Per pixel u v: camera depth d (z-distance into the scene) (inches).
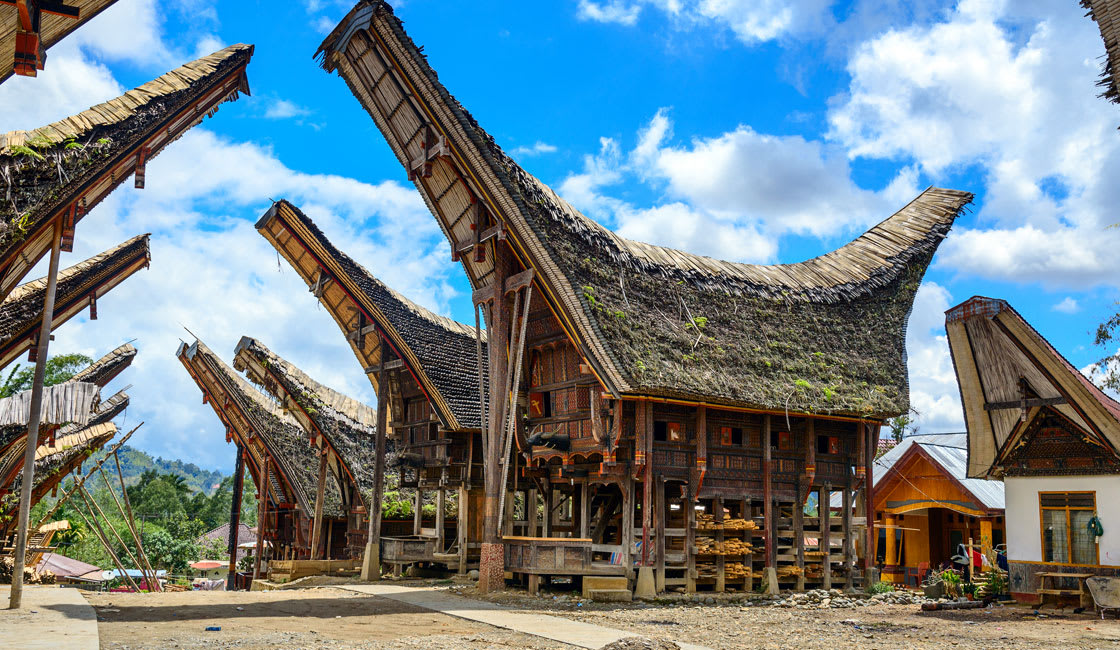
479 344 842.8
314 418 1187.9
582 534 781.9
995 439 755.4
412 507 1197.1
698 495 750.5
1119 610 617.9
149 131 605.3
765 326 836.0
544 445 754.2
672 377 702.5
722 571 767.1
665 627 540.1
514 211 725.9
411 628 517.3
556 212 754.8
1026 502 727.1
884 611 676.7
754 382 762.2
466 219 823.7
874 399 829.2
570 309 711.7
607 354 690.8
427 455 1034.1
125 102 597.0
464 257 844.6
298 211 979.9
